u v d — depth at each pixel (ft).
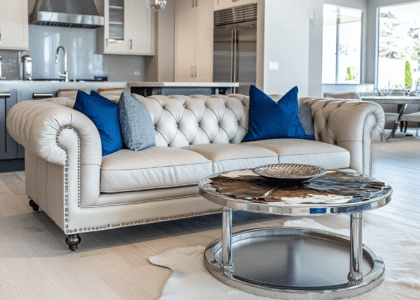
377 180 7.43
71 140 7.80
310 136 11.87
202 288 6.52
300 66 22.13
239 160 9.68
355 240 6.62
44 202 9.21
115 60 25.35
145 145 9.71
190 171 9.00
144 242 8.66
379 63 33.53
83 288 6.60
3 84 15.60
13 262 7.62
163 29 25.30
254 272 6.93
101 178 8.19
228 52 22.33
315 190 6.72
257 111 11.82
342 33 33.22
